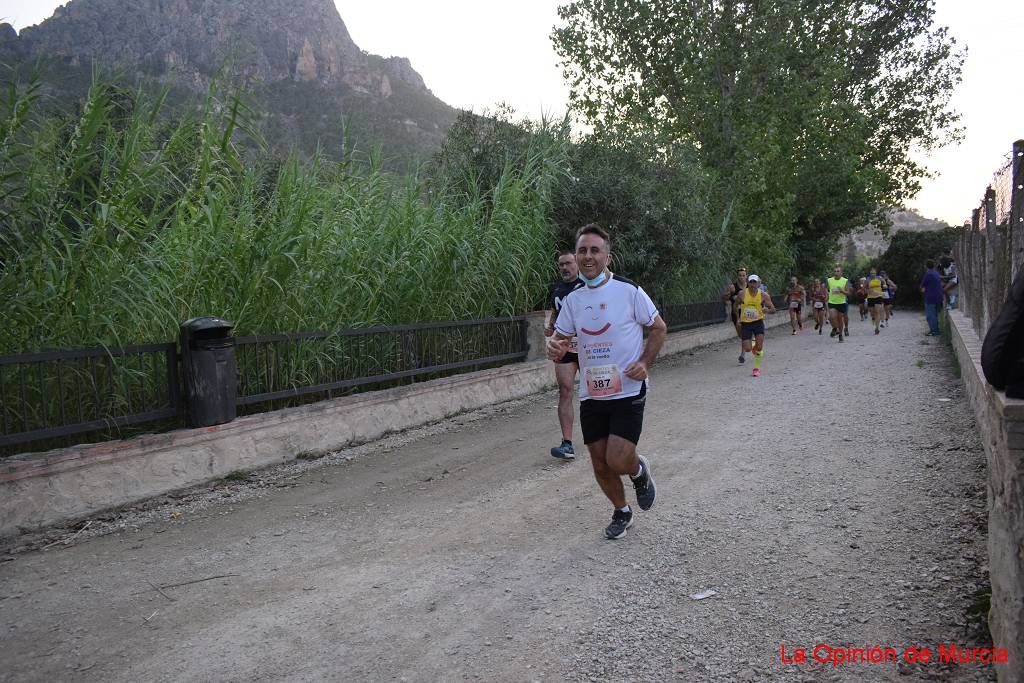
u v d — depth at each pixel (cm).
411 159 909
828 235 3077
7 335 500
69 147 519
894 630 308
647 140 1505
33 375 503
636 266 1305
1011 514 235
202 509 529
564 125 1185
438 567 405
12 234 489
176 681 294
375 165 834
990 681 264
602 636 318
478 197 1029
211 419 582
